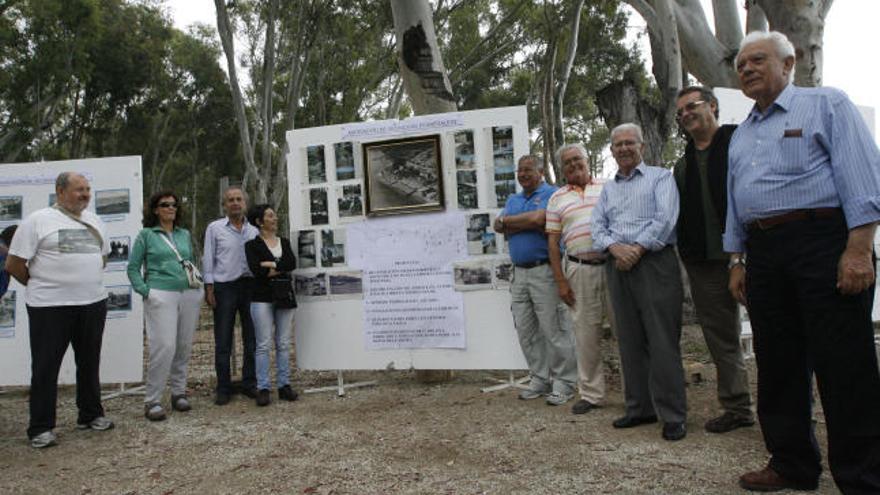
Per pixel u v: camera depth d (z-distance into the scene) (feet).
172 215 17.83
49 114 76.07
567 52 48.98
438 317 18.70
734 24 30.76
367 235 19.20
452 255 18.57
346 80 67.26
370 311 19.17
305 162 19.76
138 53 85.20
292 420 16.24
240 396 19.49
